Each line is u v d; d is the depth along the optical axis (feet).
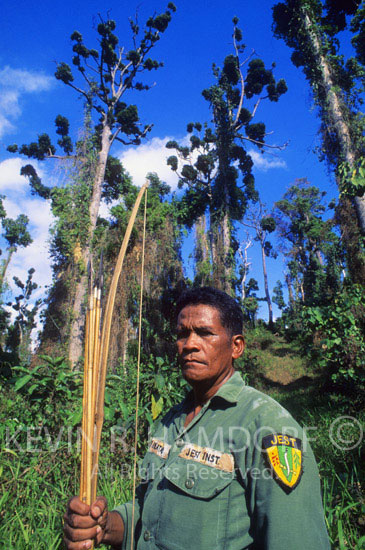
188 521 3.57
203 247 76.54
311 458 3.44
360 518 8.22
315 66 37.78
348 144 34.32
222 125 91.81
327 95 36.37
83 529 3.62
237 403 4.01
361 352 22.70
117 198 87.92
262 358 56.90
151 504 4.03
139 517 4.44
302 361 65.26
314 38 38.91
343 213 33.47
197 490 3.64
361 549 6.98
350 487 9.84
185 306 4.59
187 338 4.45
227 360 4.41
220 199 82.23
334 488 10.48
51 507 7.91
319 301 27.76
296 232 141.08
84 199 65.51
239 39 102.99
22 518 7.56
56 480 9.71
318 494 3.35
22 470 9.81
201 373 4.26
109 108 80.89
